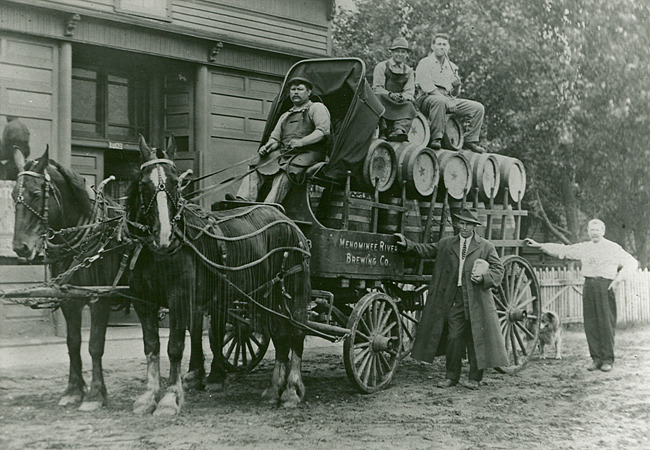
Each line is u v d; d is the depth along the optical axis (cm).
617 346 1242
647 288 1645
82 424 617
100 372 682
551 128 1703
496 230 1017
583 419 689
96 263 667
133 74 1273
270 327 743
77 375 687
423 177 889
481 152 1084
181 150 1300
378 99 902
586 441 613
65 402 676
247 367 892
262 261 709
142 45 1195
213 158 1298
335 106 888
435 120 1013
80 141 1192
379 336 812
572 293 1555
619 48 1648
